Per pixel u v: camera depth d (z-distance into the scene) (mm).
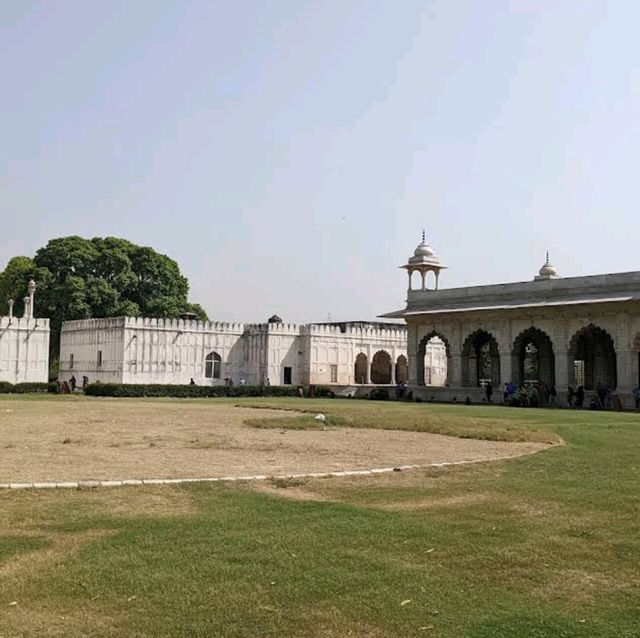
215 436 15562
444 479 10023
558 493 9000
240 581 5422
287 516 7531
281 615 4777
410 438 15711
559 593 5316
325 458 12109
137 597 5066
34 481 9250
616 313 34188
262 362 49406
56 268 56844
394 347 55156
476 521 7445
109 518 7367
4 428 16875
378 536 6766
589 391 35562
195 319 54062
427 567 5859
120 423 18828
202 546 6336
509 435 15680
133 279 57500
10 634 4410
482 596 5230
